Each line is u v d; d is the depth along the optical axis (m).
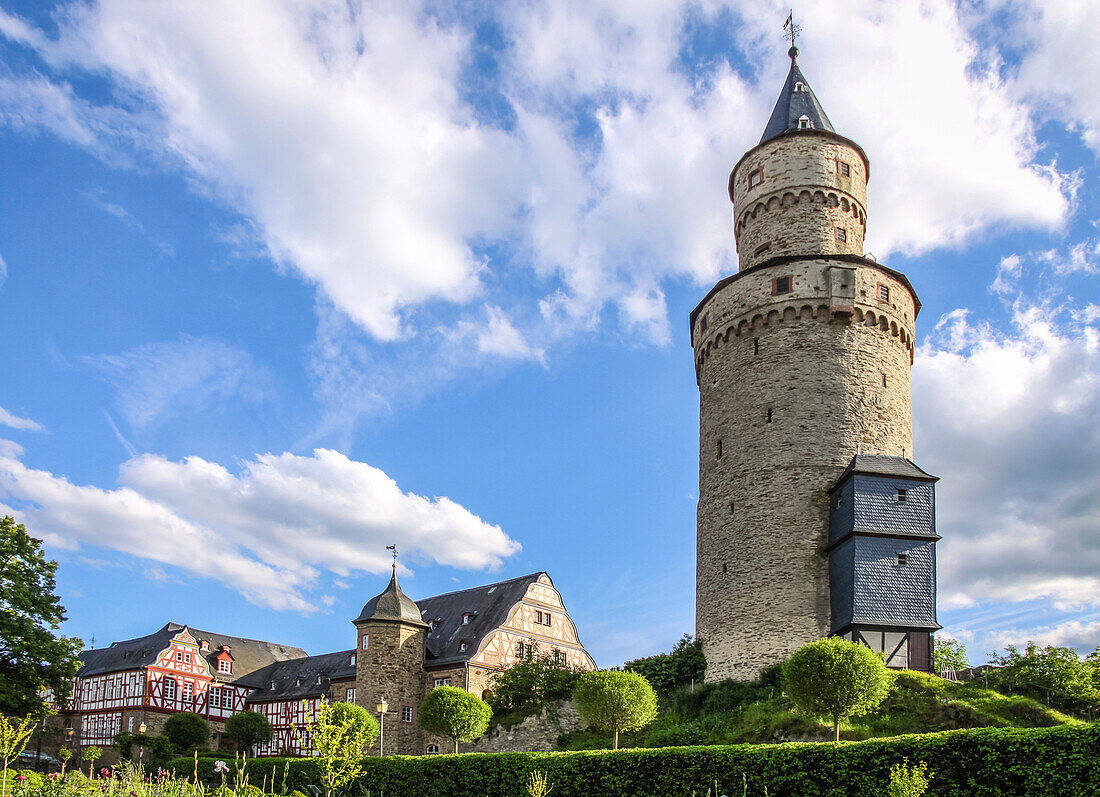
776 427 40.03
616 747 33.62
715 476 41.91
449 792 29.44
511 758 28.42
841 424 39.53
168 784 22.27
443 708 41.97
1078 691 31.06
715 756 24.27
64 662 40.09
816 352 40.50
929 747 21.17
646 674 41.34
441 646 55.75
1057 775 19.30
